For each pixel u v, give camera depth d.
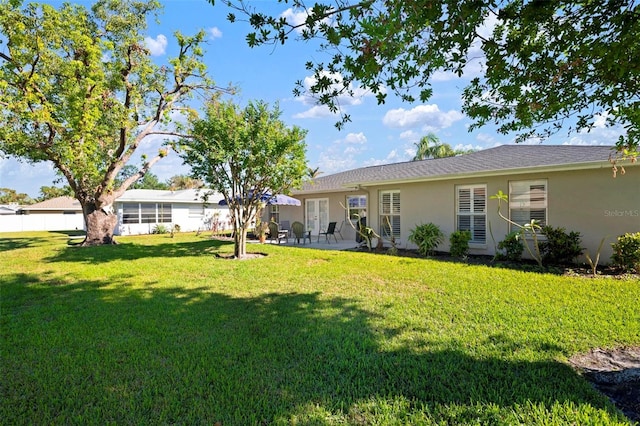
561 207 8.67
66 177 14.30
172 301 5.60
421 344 3.73
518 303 5.10
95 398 2.78
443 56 2.67
